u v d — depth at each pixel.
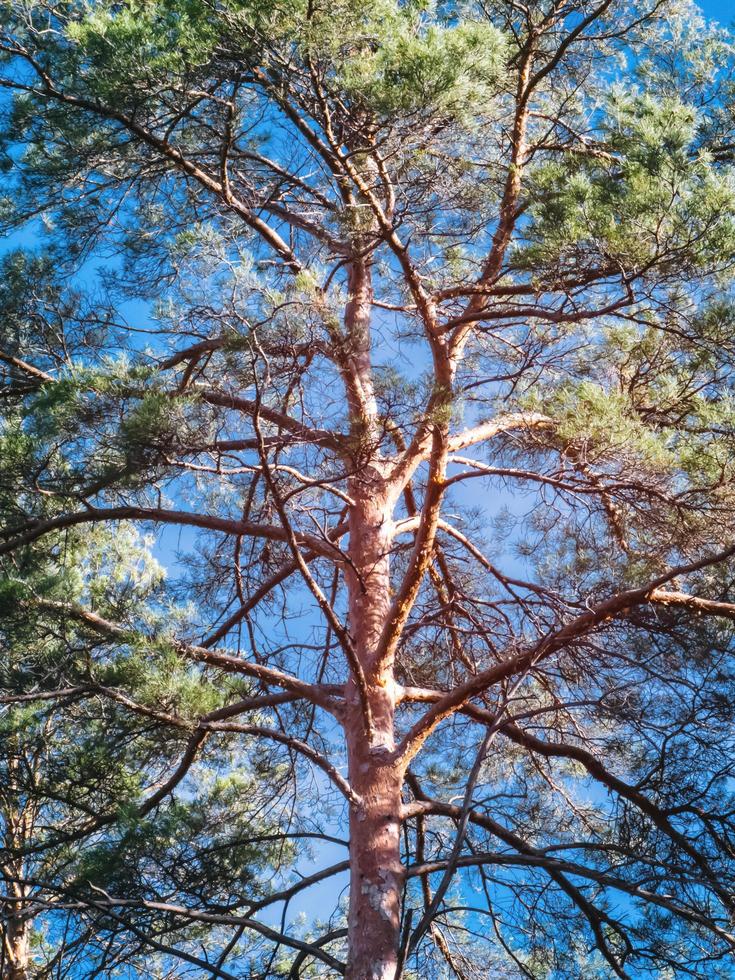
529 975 8.08
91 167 8.67
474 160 8.28
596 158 8.80
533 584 8.66
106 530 10.45
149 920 7.25
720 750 7.40
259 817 9.04
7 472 7.73
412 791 9.25
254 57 7.40
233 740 8.89
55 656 7.36
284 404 7.86
